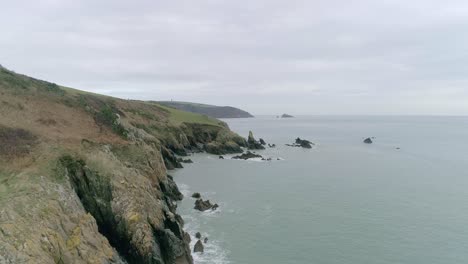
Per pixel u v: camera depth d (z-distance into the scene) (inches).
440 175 3127.5
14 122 1638.8
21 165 1284.4
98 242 1159.6
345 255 1493.6
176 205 1988.2
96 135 1825.8
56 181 1253.7
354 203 2206.0
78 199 1279.5
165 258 1358.3
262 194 2399.1
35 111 1870.1
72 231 1113.4
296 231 1736.0
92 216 1236.5
